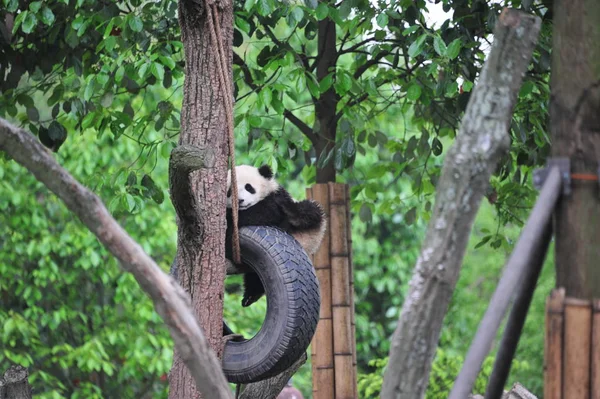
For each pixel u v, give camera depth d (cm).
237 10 1076
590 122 532
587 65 532
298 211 852
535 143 1119
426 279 516
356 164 2041
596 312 506
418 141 1241
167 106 1127
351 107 1171
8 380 791
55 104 1212
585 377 504
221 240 727
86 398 1845
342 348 1027
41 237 1792
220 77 735
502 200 1226
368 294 2469
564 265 536
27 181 1809
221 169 733
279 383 869
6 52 1144
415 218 1294
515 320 577
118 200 1052
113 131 1112
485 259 2344
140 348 1755
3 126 511
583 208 530
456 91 1004
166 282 506
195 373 513
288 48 1074
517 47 531
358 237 2277
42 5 1047
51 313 1825
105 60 1113
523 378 2100
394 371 519
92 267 1831
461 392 497
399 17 1002
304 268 734
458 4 1033
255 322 1942
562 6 542
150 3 1106
